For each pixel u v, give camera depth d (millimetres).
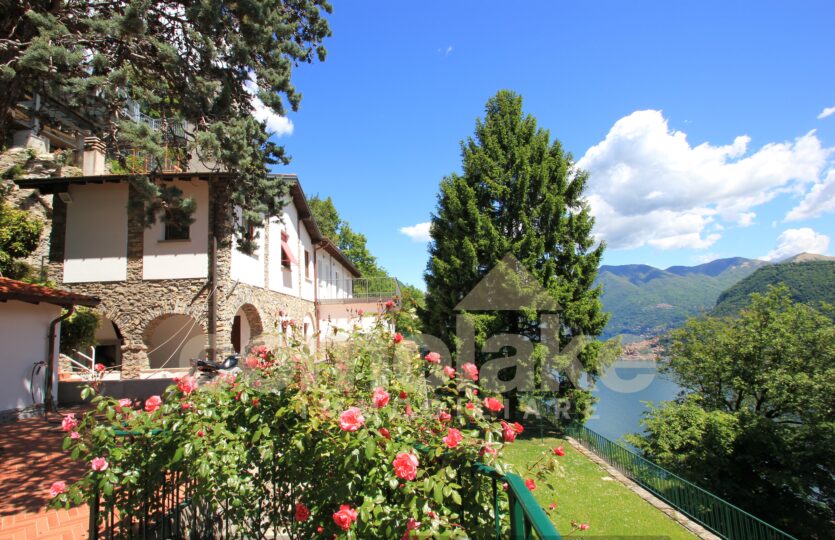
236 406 3201
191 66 8648
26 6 7184
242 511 3029
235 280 14312
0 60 7379
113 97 7309
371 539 2363
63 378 13141
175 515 3498
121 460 3256
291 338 3447
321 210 47156
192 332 17812
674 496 9422
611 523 8242
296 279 20656
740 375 17750
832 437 13867
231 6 8266
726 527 8242
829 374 15008
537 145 16828
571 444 13875
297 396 2855
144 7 6918
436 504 2408
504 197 16172
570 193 17047
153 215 8836
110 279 13883
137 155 9148
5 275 14008
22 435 8344
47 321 10734
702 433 15250
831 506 14414
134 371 13523
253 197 10234
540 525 1478
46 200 18281
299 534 2850
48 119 9219
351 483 2443
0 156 18438
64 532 4449
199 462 2842
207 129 8609
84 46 7633
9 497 5352
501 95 17828
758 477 15062
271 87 9359
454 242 15805
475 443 2447
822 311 17484
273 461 3020
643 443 16594
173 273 13781
